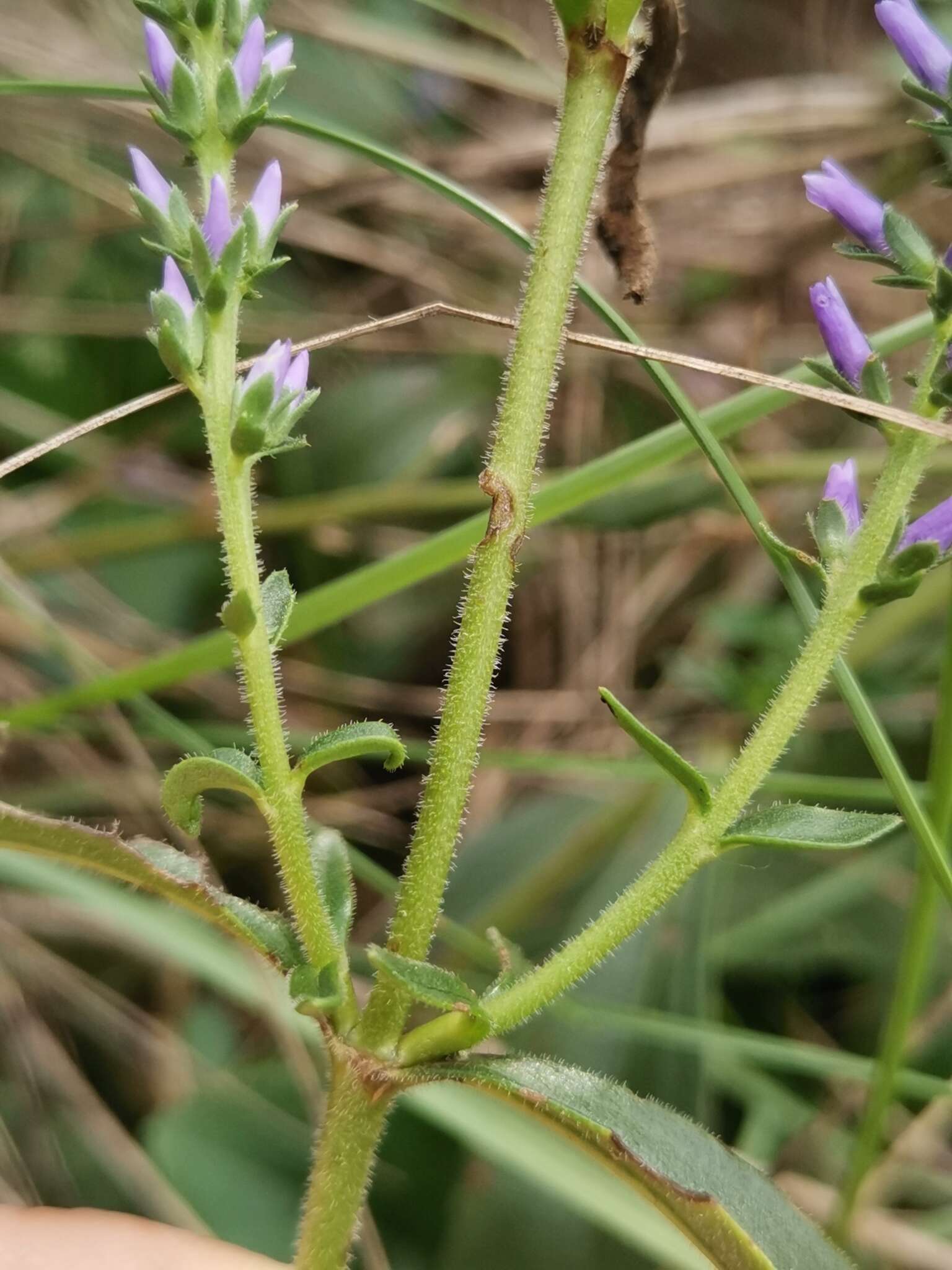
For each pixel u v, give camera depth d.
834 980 0.17
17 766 0.19
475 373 0.23
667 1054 0.14
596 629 0.22
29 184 0.22
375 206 0.23
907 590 0.08
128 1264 0.12
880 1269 0.14
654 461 0.13
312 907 0.08
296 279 0.23
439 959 0.16
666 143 0.23
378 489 0.20
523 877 0.17
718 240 0.25
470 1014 0.08
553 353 0.08
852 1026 0.16
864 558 0.08
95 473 0.21
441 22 0.27
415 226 0.23
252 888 0.19
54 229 0.22
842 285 0.25
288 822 0.08
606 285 0.24
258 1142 0.15
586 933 0.08
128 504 0.22
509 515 0.08
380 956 0.07
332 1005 0.08
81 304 0.21
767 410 0.13
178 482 0.22
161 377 0.22
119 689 0.15
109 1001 0.17
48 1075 0.16
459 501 0.19
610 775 0.16
